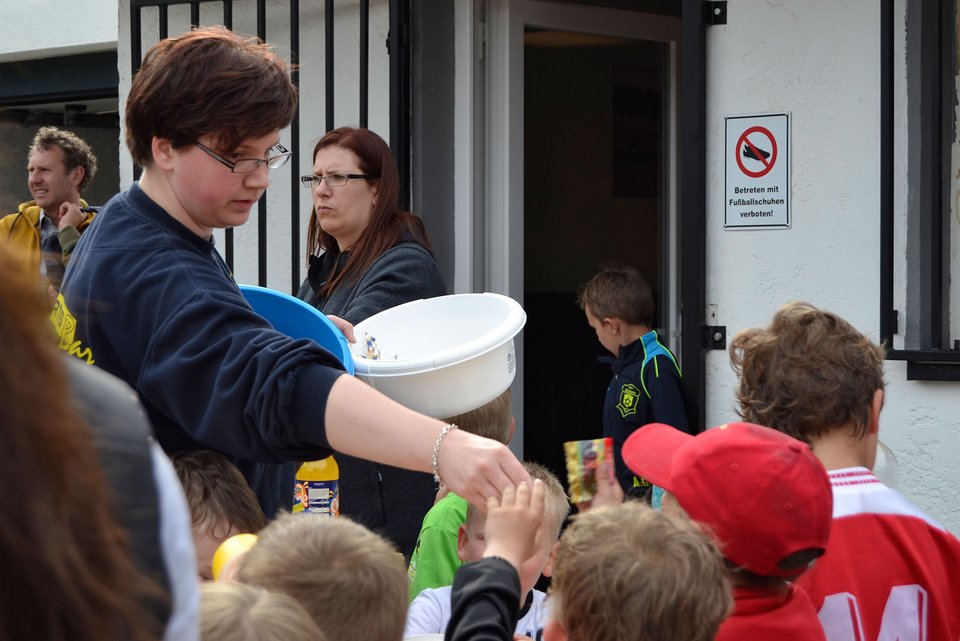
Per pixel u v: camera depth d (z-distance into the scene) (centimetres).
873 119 334
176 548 108
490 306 278
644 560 161
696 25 352
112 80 655
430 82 422
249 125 204
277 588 153
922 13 324
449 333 288
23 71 687
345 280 352
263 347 194
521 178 444
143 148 209
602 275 396
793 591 186
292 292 418
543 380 507
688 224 355
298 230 417
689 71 354
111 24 621
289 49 436
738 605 180
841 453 209
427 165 422
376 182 355
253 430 194
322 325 238
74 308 205
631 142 498
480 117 438
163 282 201
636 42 490
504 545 168
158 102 203
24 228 485
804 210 343
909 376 323
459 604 159
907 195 330
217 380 195
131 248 205
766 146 348
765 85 348
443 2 425
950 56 327
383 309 337
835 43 338
